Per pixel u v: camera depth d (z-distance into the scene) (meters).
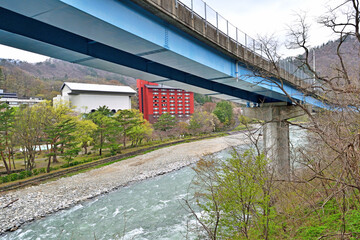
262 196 5.66
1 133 27.17
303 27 8.44
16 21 6.43
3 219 16.12
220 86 17.89
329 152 6.88
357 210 6.04
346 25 7.37
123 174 26.83
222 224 5.92
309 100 17.91
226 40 11.87
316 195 7.46
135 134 42.72
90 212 16.94
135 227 14.01
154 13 7.67
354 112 5.80
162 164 31.33
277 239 6.38
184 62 10.43
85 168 29.47
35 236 13.94
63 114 34.28
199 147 42.88
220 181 5.77
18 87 85.38
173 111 68.25
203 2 10.16
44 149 42.28
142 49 8.61
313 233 6.03
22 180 23.98
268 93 18.81
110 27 6.57
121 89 63.91
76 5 5.40
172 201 17.75
